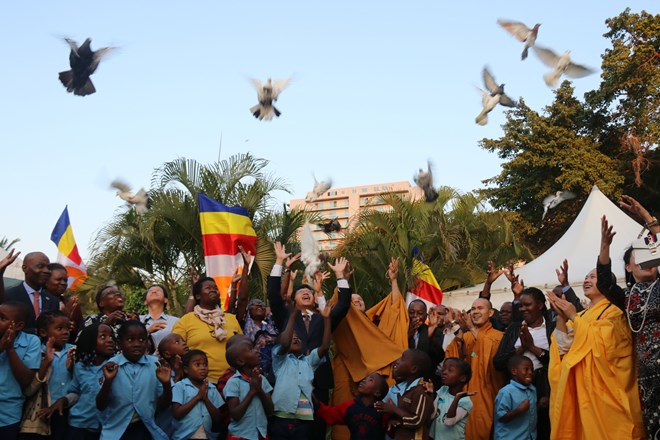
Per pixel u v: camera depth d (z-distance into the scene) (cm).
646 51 2608
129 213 1538
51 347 581
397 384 677
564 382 608
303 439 647
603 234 602
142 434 606
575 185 2573
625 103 2692
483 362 771
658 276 579
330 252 1892
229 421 648
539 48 867
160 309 784
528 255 2241
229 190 1541
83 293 1503
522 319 798
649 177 2609
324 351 687
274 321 729
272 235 1542
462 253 2056
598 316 616
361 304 865
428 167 1005
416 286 1281
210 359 704
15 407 576
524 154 2684
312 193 1149
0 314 574
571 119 2758
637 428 577
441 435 663
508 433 683
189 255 1562
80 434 596
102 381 603
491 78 963
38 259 683
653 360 555
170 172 1536
